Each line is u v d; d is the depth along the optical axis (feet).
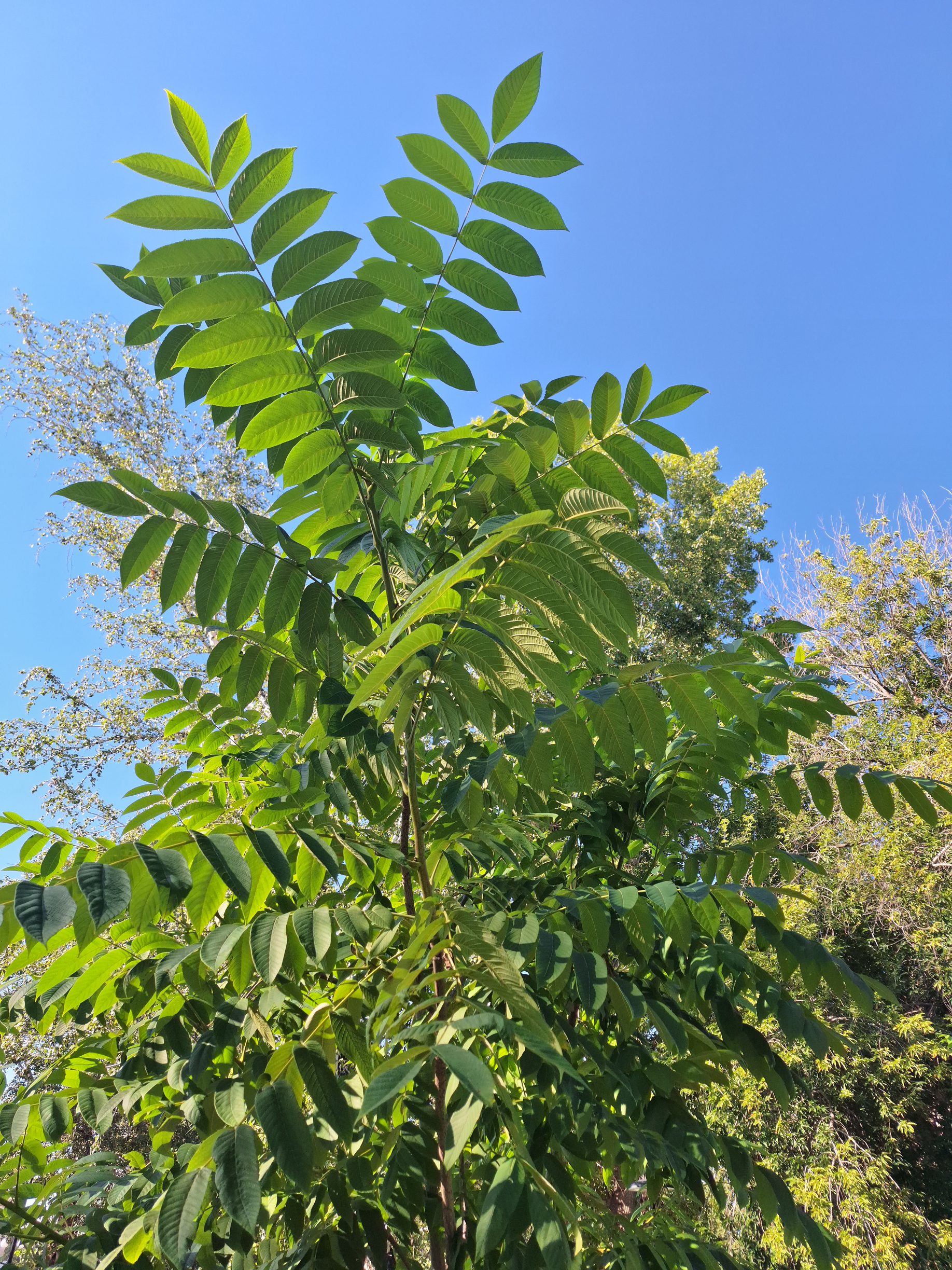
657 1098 6.45
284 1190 5.72
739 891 6.42
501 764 6.54
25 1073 12.78
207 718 7.71
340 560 7.41
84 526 43.45
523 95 5.33
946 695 40.34
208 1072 6.37
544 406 7.19
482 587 4.79
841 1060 24.23
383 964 5.43
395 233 5.68
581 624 4.79
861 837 29.60
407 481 6.65
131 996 6.84
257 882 5.76
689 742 7.59
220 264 5.02
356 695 4.02
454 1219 5.96
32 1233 6.79
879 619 43.34
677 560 49.49
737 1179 6.33
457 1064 2.89
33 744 38.11
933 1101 28.17
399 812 7.93
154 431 46.32
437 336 6.15
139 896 4.80
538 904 6.64
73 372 45.27
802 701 6.95
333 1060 5.05
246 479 47.14
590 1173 6.40
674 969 7.50
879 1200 24.57
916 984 29.30
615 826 8.05
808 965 6.73
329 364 5.32
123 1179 7.56
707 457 52.49
